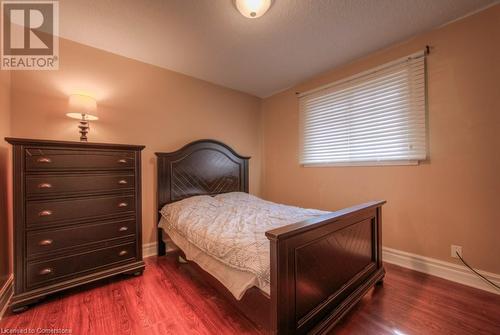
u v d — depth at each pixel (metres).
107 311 1.57
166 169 2.71
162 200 2.67
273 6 1.73
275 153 3.64
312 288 1.26
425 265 2.09
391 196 2.31
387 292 1.78
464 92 1.88
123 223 2.03
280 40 2.19
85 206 1.84
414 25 1.98
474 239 1.85
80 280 1.79
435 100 2.03
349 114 2.64
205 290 1.85
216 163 3.17
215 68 2.79
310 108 3.10
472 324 1.42
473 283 1.84
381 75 2.37
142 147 2.14
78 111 1.99
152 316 1.52
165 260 2.49
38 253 1.64
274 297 1.05
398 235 2.27
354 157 2.59
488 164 1.78
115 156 1.99
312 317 1.23
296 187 3.30
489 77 1.77
